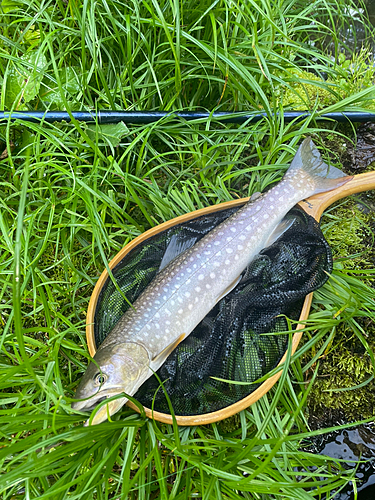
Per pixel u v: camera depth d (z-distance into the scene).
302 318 0.44
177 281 0.42
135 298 0.46
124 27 0.52
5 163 0.54
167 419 0.40
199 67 0.52
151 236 0.47
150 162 0.57
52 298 0.47
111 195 0.50
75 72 0.55
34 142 0.48
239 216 0.45
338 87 0.57
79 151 0.53
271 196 0.46
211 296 0.43
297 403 0.43
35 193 0.50
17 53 0.53
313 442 0.46
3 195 0.51
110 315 0.45
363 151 0.59
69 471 0.37
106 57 0.57
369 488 0.44
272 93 0.52
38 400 0.44
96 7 0.51
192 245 0.47
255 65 0.56
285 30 0.54
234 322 0.43
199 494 0.41
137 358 0.39
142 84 0.55
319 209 0.47
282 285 0.44
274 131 0.53
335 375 0.47
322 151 0.59
